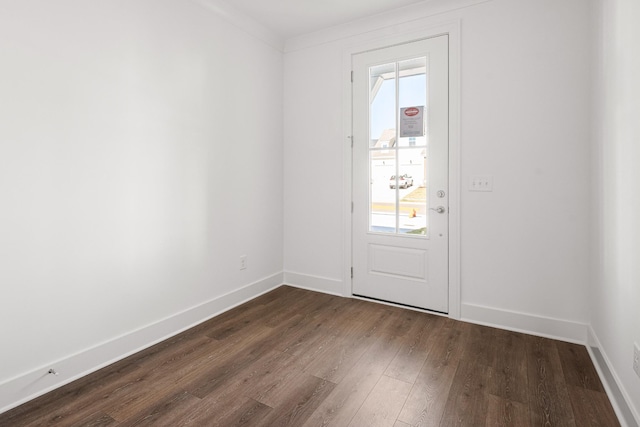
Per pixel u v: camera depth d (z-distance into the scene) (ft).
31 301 5.88
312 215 11.45
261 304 10.28
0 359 5.55
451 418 5.41
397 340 8.02
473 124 8.76
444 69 9.08
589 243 7.70
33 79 5.80
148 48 7.58
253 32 10.34
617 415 5.43
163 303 8.11
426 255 9.61
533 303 8.31
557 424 5.26
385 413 5.53
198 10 8.70
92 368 6.72
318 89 11.07
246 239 10.48
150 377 6.53
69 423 5.29
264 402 5.82
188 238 8.66
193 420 5.38
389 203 10.11
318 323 8.96
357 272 10.73
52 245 6.12
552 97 7.93
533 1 8.02
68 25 6.22
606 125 6.35
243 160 10.25
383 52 9.91
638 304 4.84
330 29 10.62
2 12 5.42
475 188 8.80
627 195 5.29
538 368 6.80
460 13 8.79
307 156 11.42
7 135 5.53
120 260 7.20
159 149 7.88
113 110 6.97
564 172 7.88
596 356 6.93
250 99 10.42
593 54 7.20
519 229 8.39
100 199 6.81
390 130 9.96
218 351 7.54
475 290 8.96
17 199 5.67
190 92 8.57
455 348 7.63
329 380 6.45
